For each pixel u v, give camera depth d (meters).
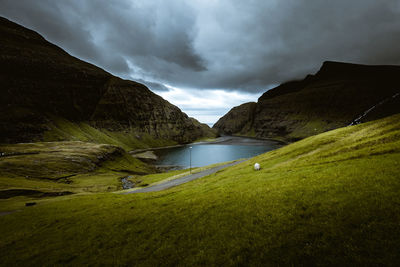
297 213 13.30
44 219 27.20
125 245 15.12
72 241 17.91
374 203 11.88
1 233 24.31
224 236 12.96
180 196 27.41
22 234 22.27
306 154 39.09
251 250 10.76
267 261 9.61
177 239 14.27
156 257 12.53
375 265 7.81
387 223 9.83
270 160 46.00
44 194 66.44
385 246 8.52
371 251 8.48
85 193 68.94
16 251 17.73
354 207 12.02
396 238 8.79
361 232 9.71
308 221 12.00
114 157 182.62
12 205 47.72
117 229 18.66
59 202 39.16
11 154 132.75
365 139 32.84
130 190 64.81
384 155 21.59
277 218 13.41
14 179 82.94
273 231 11.98
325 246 9.43
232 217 15.41
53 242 18.48
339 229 10.41
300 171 25.12
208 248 12.11
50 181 96.50
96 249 15.45
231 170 50.09
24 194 64.62
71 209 31.52
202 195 24.48
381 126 36.97
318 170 22.89
